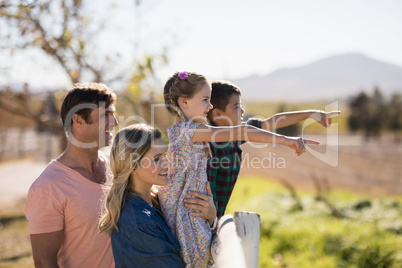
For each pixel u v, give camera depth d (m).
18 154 34.12
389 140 61.38
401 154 38.78
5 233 10.14
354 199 13.96
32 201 2.27
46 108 7.74
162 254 1.95
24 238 9.71
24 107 7.43
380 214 10.80
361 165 29.62
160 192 2.26
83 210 2.32
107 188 2.42
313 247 8.09
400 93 70.94
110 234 2.06
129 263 1.97
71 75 5.46
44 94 7.22
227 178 2.61
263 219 10.14
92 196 2.36
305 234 8.80
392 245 7.64
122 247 1.99
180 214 2.16
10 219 11.86
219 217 2.62
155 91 5.46
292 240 8.66
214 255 2.02
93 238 2.37
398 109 68.94
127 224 1.99
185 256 2.12
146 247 1.96
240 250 1.83
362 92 71.25
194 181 2.22
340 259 7.64
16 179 21.45
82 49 5.23
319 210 11.98
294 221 10.16
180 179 2.21
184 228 2.15
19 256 8.27
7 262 7.87
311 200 13.81
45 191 2.27
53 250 2.29
